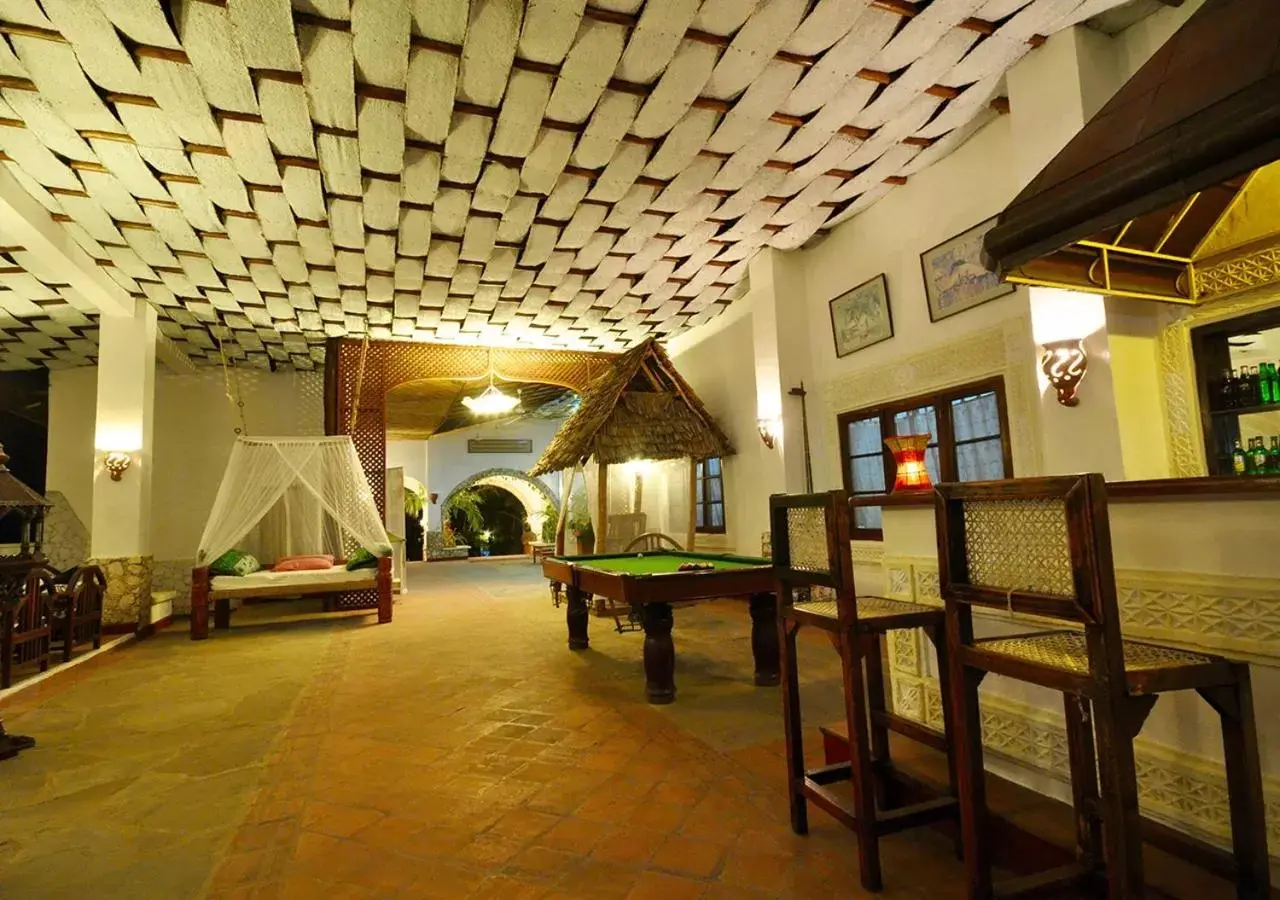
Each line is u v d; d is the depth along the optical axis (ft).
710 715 12.81
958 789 7.24
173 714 13.97
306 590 25.27
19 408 29.48
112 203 16.80
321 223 18.20
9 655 15.83
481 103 13.56
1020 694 7.93
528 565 48.88
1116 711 4.69
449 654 19.12
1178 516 6.31
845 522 7.22
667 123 14.56
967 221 16.79
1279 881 5.51
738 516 27.14
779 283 22.77
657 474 34.19
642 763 10.52
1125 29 12.82
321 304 24.43
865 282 20.31
